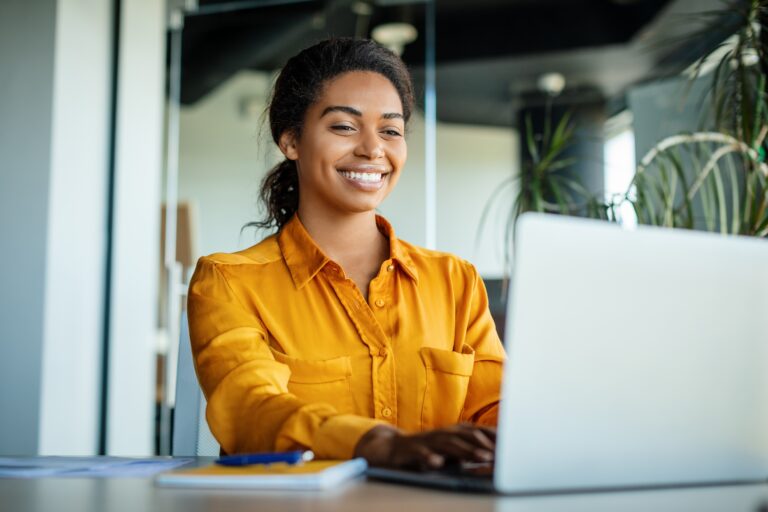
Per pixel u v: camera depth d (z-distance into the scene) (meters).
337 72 1.56
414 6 4.34
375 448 1.00
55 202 3.37
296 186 1.72
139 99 3.79
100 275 3.61
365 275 1.57
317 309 1.48
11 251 3.36
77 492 0.90
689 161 3.18
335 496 0.83
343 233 1.56
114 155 3.69
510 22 6.27
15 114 3.41
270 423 1.13
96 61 3.64
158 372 3.75
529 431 0.82
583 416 0.84
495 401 1.53
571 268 0.83
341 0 4.26
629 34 5.82
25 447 3.26
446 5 6.19
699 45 3.54
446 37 6.38
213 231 3.94
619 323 0.85
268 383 1.25
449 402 1.49
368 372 1.46
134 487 0.93
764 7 2.40
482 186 6.67
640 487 0.87
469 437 0.94
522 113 6.56
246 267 1.50
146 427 3.70
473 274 1.64
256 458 1.00
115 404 3.60
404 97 1.65
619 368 0.85
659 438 0.87
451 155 6.68
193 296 1.46
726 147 2.52
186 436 1.59
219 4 4.10
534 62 6.34
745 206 2.31
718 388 0.90
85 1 3.56
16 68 3.43
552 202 3.02
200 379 1.35
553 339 0.82
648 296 0.86
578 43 6.06
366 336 1.48
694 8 4.75
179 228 3.90
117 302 3.63
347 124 1.54
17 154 3.39
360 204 1.53
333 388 1.43
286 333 1.46
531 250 0.81
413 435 0.98
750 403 0.91
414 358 1.51
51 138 3.37
